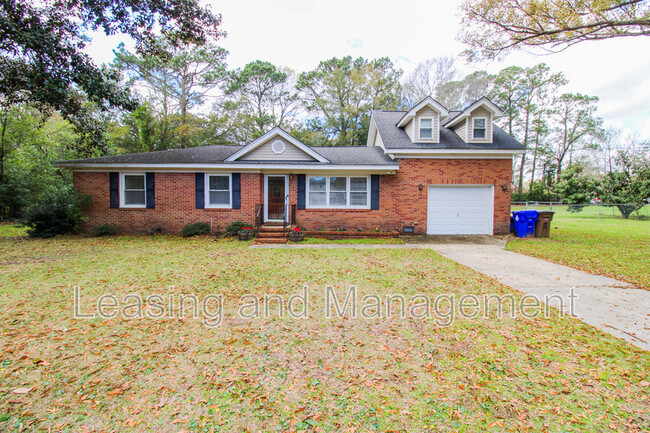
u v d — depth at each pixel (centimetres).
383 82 3142
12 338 378
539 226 1255
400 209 1323
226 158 1266
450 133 1445
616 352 347
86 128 1435
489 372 310
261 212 1298
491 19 1003
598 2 841
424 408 259
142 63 2584
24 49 1032
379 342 374
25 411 253
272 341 376
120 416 248
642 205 2189
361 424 240
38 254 886
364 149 1544
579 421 242
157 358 336
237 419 246
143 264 768
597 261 800
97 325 418
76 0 1094
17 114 1702
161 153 1398
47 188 1698
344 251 958
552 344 367
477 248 1020
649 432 229
